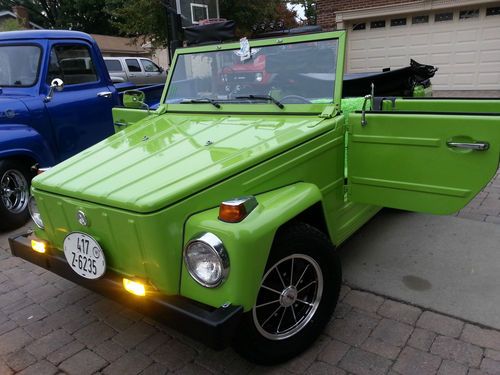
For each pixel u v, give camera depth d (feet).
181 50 12.29
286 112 10.23
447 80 39.22
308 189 8.41
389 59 41.27
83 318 10.20
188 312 6.75
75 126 18.02
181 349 9.00
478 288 10.50
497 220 14.12
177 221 6.99
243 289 6.79
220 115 11.05
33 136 15.97
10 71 17.40
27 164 16.12
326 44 10.10
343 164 10.15
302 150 8.81
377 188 9.72
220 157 8.16
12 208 15.62
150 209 6.74
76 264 8.16
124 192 7.27
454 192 8.82
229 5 42.01
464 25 37.09
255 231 6.81
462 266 11.51
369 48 41.88
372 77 16.24
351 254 12.46
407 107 12.47
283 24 50.98
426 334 8.98
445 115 8.50
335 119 9.64
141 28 43.04
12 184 15.79
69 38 18.02
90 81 18.94
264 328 8.00
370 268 11.66
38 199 8.68
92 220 7.61
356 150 9.75
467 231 13.43
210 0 29.09
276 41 10.65
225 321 6.51
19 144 15.44
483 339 8.75
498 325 9.14
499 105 11.23
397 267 11.64
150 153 8.95
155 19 41.01
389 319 9.53
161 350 8.99
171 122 11.02
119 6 53.62
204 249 6.73
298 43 10.37
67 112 17.61
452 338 8.82
